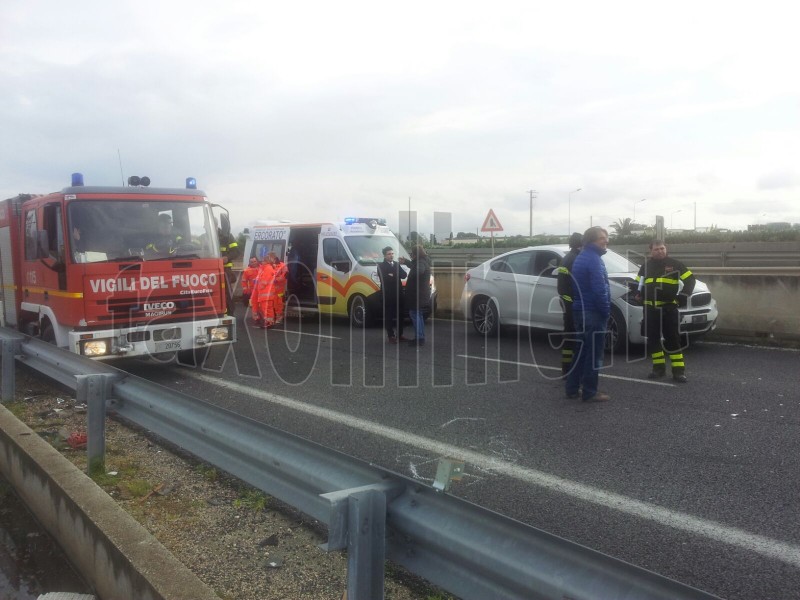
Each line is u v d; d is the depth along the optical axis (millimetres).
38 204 9516
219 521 4426
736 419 6945
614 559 1937
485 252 32312
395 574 3707
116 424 6789
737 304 11766
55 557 4309
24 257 10352
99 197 8984
